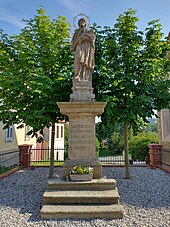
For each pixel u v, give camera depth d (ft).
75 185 18.57
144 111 27.84
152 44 28.53
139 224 14.43
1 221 15.03
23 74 27.45
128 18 28.76
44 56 28.84
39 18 29.84
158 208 17.70
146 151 59.36
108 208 15.90
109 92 28.89
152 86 28.04
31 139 63.36
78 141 21.61
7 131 45.39
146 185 26.07
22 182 27.89
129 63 28.53
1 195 21.67
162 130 44.65
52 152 30.96
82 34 23.26
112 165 41.83
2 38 29.40
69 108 21.52
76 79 23.03
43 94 25.81
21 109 27.55
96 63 28.37
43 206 16.40
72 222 14.71
